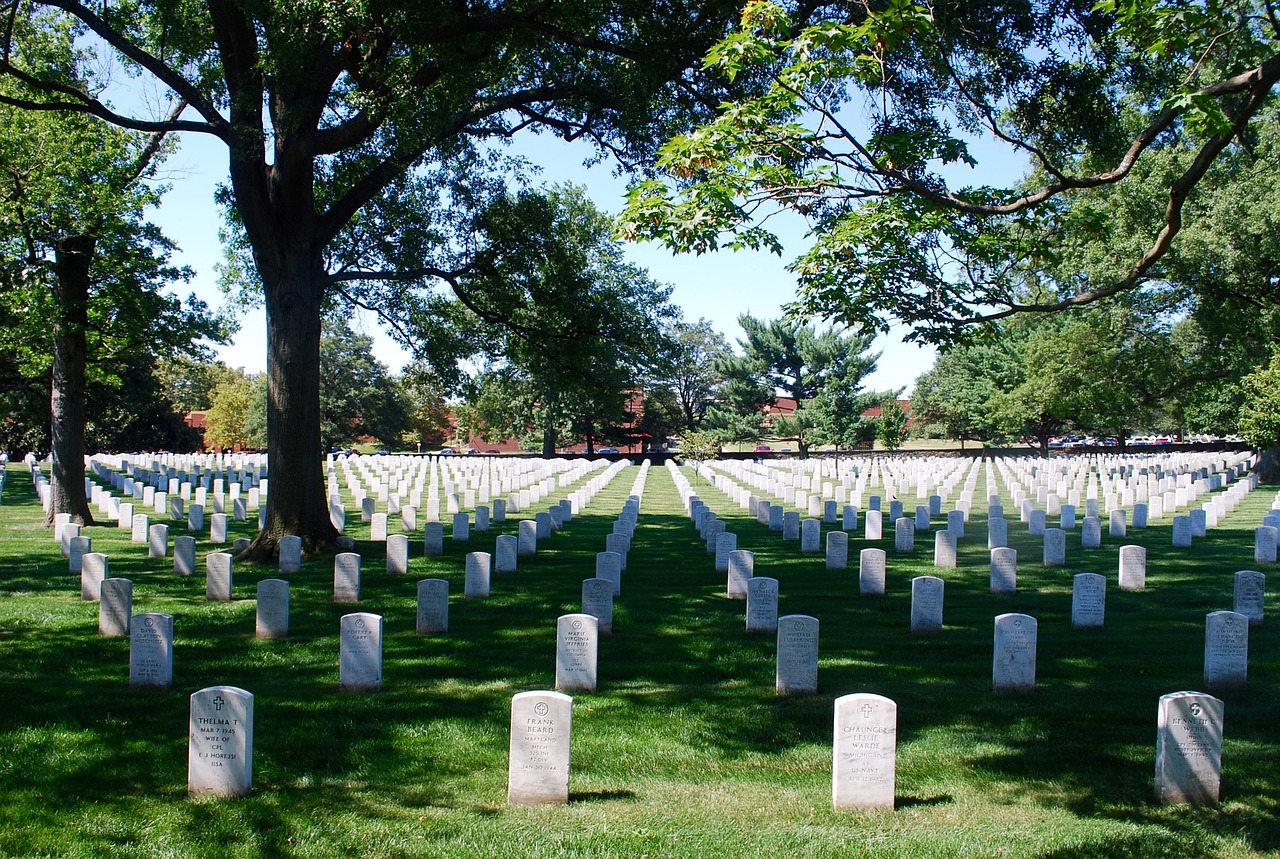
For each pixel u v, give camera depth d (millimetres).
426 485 41156
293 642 12297
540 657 11648
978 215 10906
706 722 9219
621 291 49438
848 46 9195
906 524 20672
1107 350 42656
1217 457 50656
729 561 15422
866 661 11445
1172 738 7289
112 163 23328
